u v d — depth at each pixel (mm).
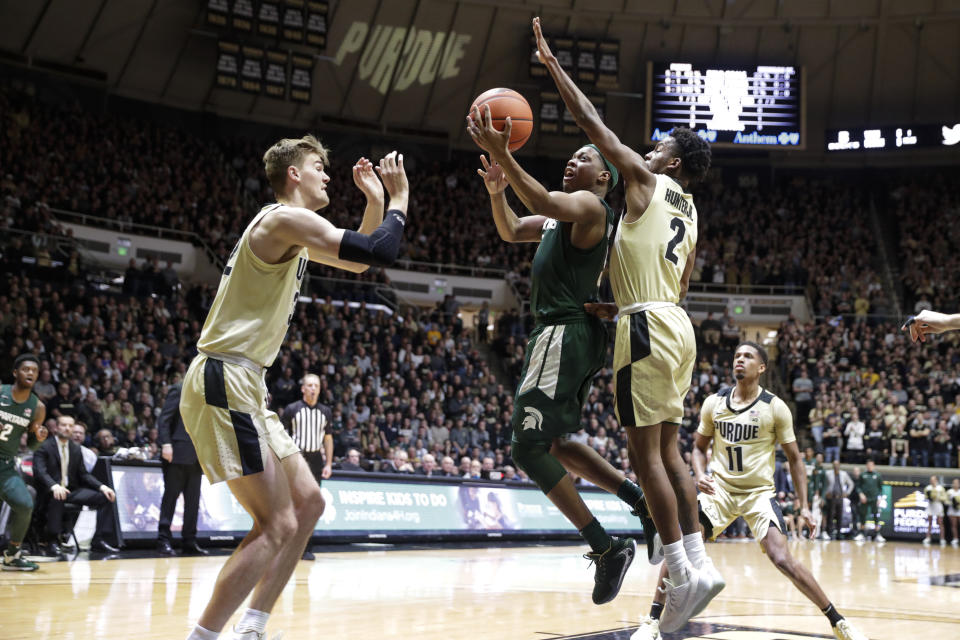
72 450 7855
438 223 23234
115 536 8008
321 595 5559
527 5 22797
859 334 21484
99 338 14031
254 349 2984
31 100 20203
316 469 7902
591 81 23219
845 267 23859
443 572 7344
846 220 25219
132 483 8383
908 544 16125
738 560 10156
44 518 7723
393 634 4086
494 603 5379
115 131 20453
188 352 15125
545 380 3428
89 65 21062
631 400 3357
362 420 14641
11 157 18109
